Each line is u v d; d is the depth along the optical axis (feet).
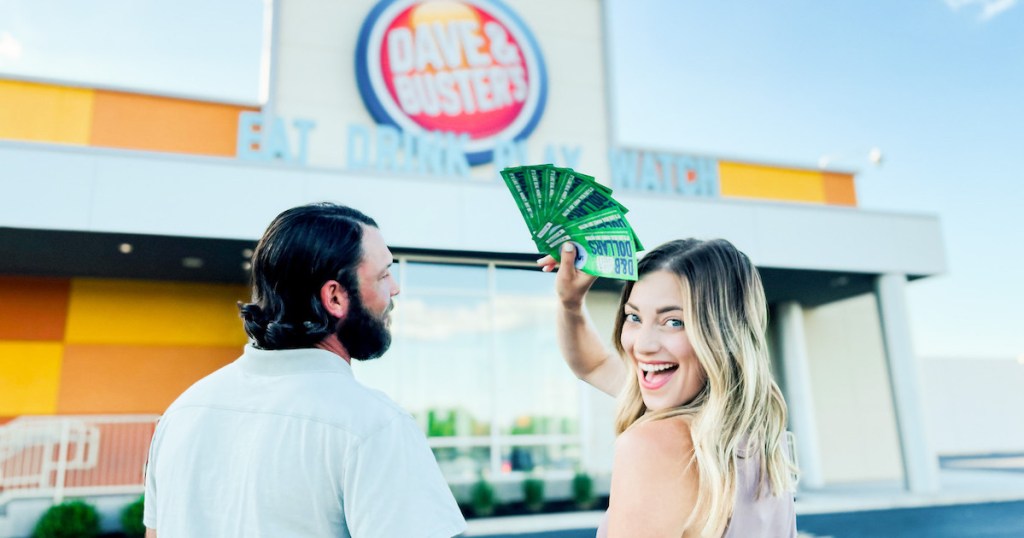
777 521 3.57
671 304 3.61
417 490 3.34
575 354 5.15
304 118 33.81
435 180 28.60
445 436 29.22
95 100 30.86
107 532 24.20
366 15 35.65
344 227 3.91
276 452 3.39
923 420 34.42
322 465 3.33
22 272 30.63
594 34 40.16
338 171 27.53
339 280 3.79
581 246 3.96
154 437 4.17
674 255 3.71
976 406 72.49
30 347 30.76
